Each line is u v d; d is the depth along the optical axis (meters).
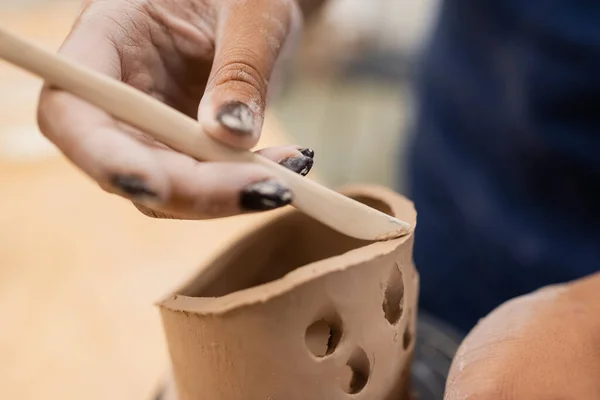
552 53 0.50
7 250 0.56
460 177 0.61
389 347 0.29
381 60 1.35
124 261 0.54
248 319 0.26
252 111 0.27
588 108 0.50
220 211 0.25
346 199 0.27
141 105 0.25
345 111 1.40
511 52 0.54
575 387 0.28
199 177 0.25
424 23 1.22
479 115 0.59
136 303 0.49
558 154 0.52
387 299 0.29
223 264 0.31
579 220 0.54
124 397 0.42
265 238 0.32
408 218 0.30
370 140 1.34
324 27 1.27
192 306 0.27
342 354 0.27
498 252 0.58
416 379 0.41
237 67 0.29
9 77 0.82
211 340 0.27
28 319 0.48
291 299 0.26
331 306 0.27
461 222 0.62
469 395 0.29
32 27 1.01
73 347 0.45
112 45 0.31
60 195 0.64
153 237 0.57
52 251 0.55
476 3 0.56
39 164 0.69
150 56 0.34
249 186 0.25
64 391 0.42
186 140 0.26
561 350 0.30
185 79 0.37
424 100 0.67
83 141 0.24
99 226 0.59
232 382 0.27
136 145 0.25
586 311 0.31
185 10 0.35
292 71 1.14
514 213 0.57
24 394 0.42
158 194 0.24
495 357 0.30
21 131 0.73
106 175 0.24
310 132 1.37
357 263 0.27
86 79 0.25
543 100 0.52
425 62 0.68
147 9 0.33
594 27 0.48
